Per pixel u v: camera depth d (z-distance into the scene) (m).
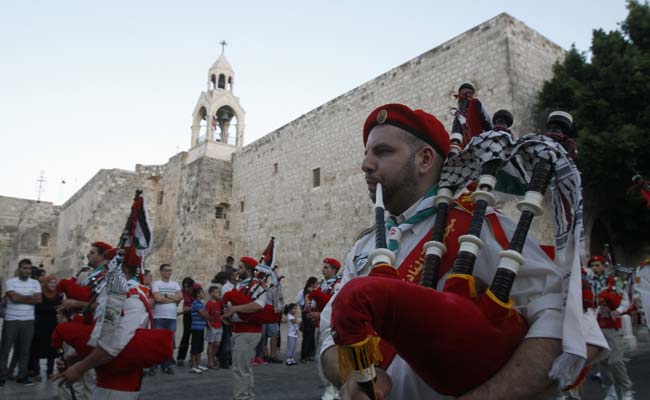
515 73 15.68
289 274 24.41
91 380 6.41
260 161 28.28
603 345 1.43
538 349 1.29
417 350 1.26
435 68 18.39
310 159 24.38
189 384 10.07
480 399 1.26
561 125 1.77
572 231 1.42
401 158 1.86
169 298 11.38
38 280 11.66
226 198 30.39
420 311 1.20
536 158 1.62
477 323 1.25
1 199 52.31
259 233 27.38
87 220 36.88
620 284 8.78
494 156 1.63
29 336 10.23
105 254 5.34
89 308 5.25
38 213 52.44
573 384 1.25
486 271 1.54
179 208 31.97
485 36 16.61
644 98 14.64
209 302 12.50
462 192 1.77
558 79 15.56
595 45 15.70
